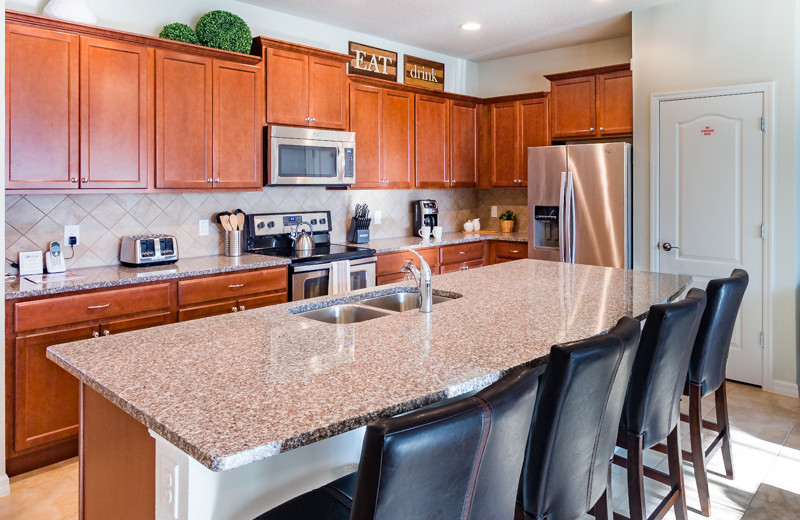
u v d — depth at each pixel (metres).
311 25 4.48
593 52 5.18
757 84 3.74
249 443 1.01
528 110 5.28
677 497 2.10
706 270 4.05
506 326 1.94
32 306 2.62
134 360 1.54
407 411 1.23
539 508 1.32
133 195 3.55
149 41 3.23
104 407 1.53
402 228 5.46
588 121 4.80
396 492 0.84
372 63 4.95
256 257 3.82
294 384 1.34
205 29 3.55
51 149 2.89
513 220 5.79
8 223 3.05
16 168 2.79
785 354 3.74
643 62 4.25
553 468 1.32
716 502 2.45
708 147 3.98
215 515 1.27
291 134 3.95
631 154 4.41
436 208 5.58
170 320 3.13
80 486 1.68
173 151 3.38
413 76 5.33
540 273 3.17
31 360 2.64
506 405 0.96
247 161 3.77
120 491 1.47
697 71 4.01
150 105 3.27
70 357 1.57
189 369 1.46
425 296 2.19
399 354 1.59
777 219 3.73
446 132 5.30
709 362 2.30
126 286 2.94
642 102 4.29
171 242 3.52
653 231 4.27
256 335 1.82
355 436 1.62
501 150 5.52
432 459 0.86
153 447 1.32
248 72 3.74
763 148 3.75
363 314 2.44
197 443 1.01
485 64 5.96
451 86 5.75
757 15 3.74
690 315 1.82
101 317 2.85
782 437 3.07
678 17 4.07
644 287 2.70
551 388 1.28
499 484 1.01
